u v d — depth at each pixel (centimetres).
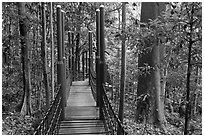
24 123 823
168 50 358
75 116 782
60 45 787
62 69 774
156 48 666
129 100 1079
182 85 403
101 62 781
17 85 1058
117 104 1024
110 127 563
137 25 401
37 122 735
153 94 738
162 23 327
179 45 322
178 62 353
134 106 992
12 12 923
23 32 962
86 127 672
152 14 680
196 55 314
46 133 479
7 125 774
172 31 314
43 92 1225
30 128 735
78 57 2114
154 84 739
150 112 745
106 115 643
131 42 394
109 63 1375
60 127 673
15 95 1031
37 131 409
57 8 784
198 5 289
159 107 753
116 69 1288
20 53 1066
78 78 2116
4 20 991
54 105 617
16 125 794
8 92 986
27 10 1106
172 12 314
